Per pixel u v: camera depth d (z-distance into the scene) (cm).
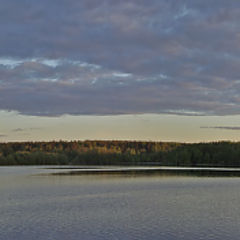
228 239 2339
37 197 4259
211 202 3859
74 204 3725
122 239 2338
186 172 9775
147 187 5516
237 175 8356
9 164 17688
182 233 2481
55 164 19012
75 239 2336
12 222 2798
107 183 6209
